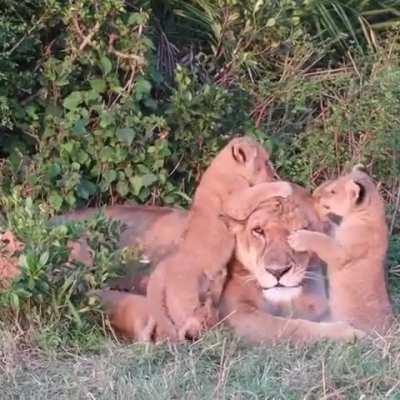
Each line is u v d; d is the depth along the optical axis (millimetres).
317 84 15258
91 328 11211
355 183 11391
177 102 13844
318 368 10273
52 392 10062
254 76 15508
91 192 13445
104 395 9828
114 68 13891
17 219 11273
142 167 13609
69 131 13484
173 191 13719
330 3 16484
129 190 13641
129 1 15016
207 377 10234
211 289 11344
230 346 10758
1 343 10758
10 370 10312
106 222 11414
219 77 14922
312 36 16234
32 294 10898
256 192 11516
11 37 13500
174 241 12203
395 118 14656
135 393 9820
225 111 14094
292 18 15156
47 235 11055
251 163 11672
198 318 11039
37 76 13789
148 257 12180
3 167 13500
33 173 13102
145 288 12062
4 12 13789
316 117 15281
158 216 12508
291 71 15305
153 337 11117
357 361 10320
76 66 13844
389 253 13320
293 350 10766
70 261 11242
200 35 15992
